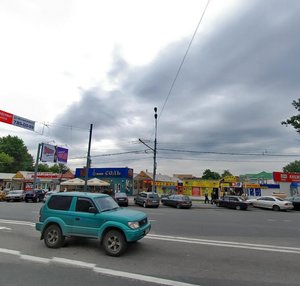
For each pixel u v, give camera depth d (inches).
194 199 1967.3
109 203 355.6
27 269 254.8
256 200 1309.1
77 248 337.7
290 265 279.1
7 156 3454.7
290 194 1765.5
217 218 735.1
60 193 360.2
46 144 1766.7
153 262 283.4
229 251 336.8
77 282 222.1
